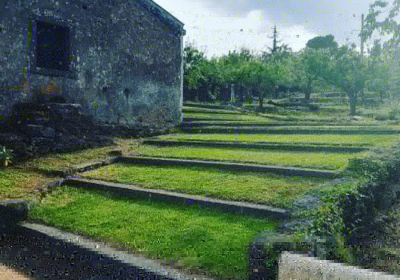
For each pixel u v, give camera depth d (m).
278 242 3.50
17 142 7.73
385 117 18.05
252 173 6.45
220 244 4.01
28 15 9.00
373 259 4.12
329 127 11.09
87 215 5.11
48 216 5.16
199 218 4.78
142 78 11.89
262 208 4.76
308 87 36.59
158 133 11.66
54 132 8.52
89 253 4.05
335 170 6.08
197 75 31.41
